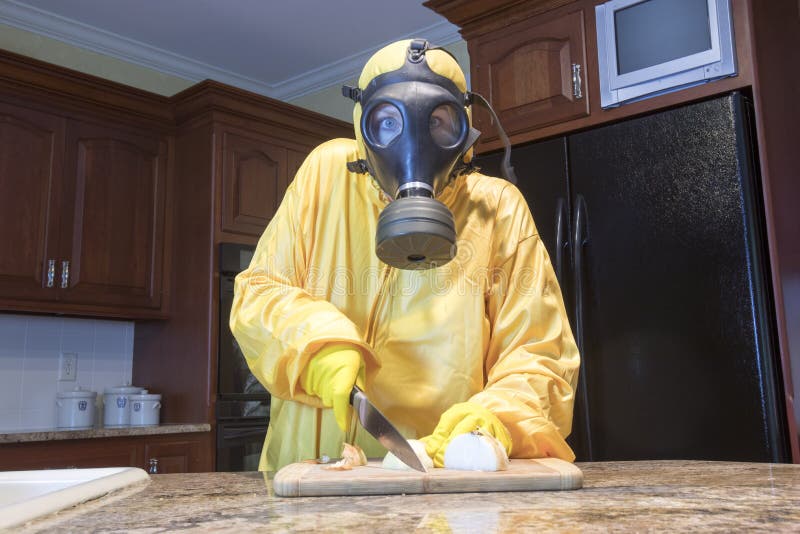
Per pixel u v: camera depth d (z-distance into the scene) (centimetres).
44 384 296
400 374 103
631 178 177
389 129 88
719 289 161
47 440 235
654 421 167
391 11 318
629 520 53
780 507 58
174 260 308
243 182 304
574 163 187
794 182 178
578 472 72
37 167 271
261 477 89
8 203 262
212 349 285
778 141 172
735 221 161
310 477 71
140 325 324
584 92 190
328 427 105
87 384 309
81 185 283
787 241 168
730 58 166
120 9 307
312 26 328
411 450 75
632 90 181
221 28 327
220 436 281
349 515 57
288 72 376
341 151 111
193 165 305
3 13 299
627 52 183
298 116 321
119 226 293
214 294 288
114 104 292
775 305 158
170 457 268
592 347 178
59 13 308
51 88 273
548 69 198
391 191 90
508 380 94
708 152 167
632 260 174
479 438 76
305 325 91
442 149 87
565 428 98
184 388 292
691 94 172
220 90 292
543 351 100
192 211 302
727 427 157
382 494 70
